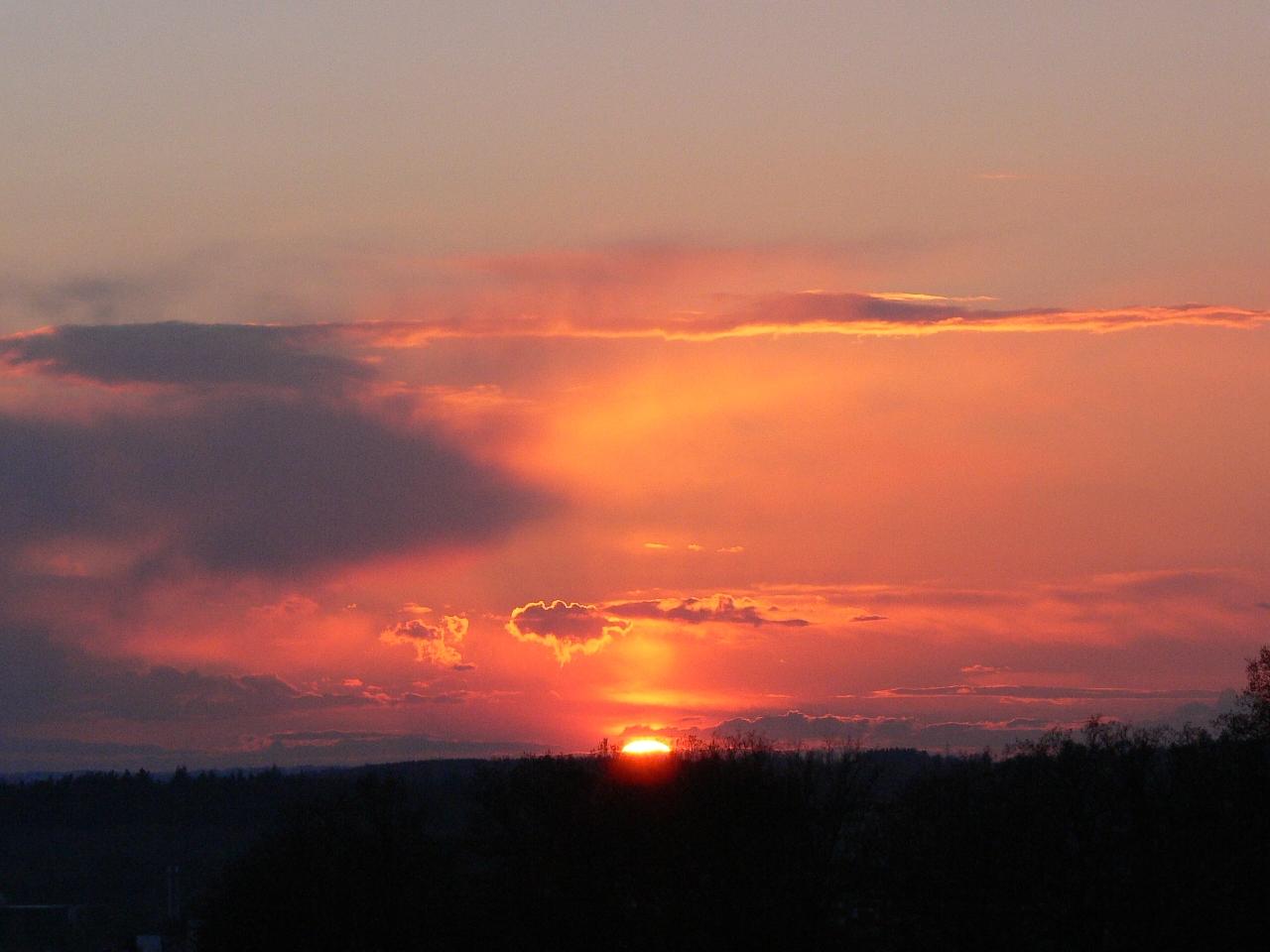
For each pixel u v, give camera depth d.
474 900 198.50
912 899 169.38
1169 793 163.25
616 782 192.25
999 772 179.38
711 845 174.62
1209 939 152.25
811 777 179.75
